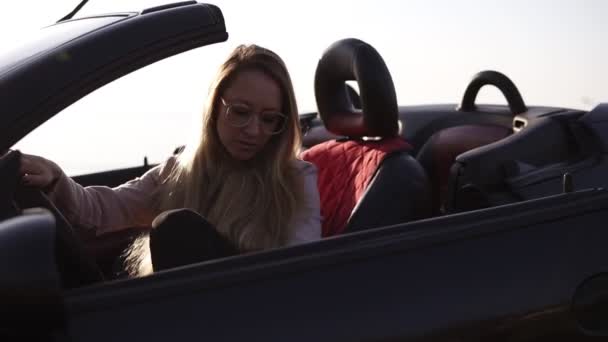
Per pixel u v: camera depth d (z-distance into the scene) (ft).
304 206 6.89
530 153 10.69
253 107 6.59
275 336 4.44
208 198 6.91
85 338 4.13
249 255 4.64
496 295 5.02
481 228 5.17
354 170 8.32
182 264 5.21
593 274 5.32
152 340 4.22
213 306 4.40
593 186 10.17
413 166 7.92
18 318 3.65
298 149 6.97
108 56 4.91
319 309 4.58
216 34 5.37
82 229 6.80
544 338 5.16
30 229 3.79
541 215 5.38
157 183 7.34
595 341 5.30
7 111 4.53
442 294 4.89
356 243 4.86
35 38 5.54
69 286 4.55
